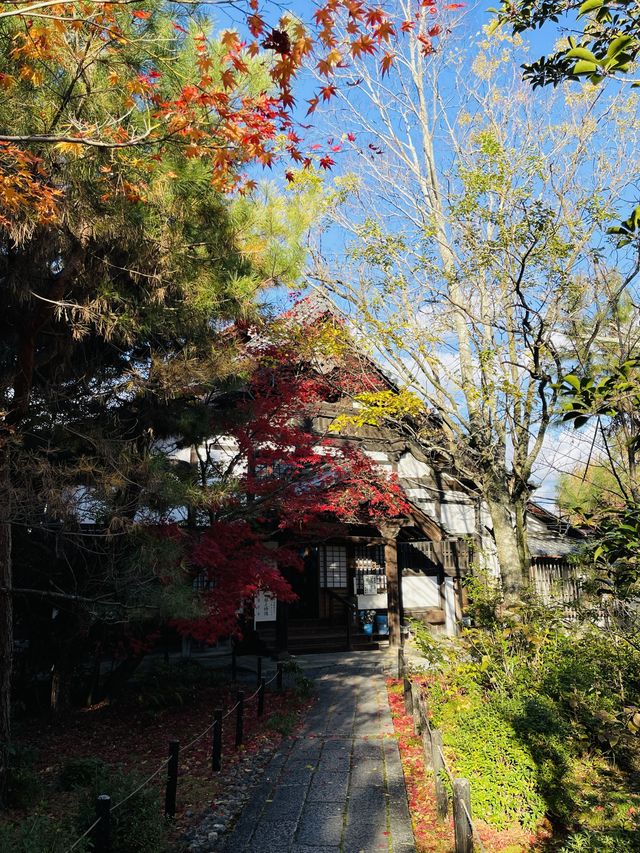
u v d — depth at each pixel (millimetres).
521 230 9477
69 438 8859
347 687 13422
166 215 7512
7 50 5371
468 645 9633
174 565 8977
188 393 9875
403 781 7500
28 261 6719
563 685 8578
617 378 2564
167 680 13234
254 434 12562
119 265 7727
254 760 8734
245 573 11484
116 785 6086
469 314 10125
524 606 9688
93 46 4949
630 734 8031
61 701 11578
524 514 12078
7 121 5598
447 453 12414
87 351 9594
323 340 12164
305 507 13312
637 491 6828
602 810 6602
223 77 4172
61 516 6988
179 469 10320
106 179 6047
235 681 14562
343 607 20125
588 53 2246
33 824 4777
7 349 8750
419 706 9047
